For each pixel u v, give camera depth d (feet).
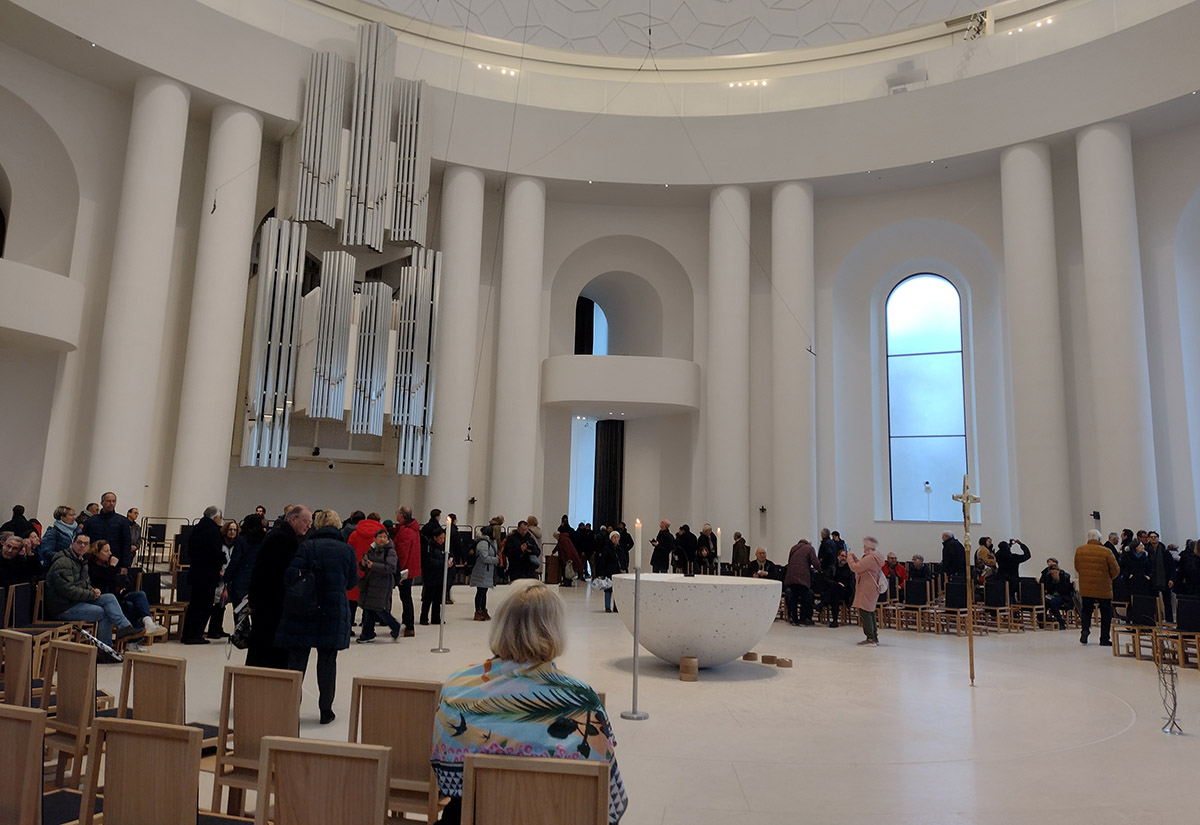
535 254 61.93
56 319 45.16
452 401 58.49
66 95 49.32
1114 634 32.60
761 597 26.14
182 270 53.88
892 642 35.45
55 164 49.70
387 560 30.37
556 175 62.18
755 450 62.85
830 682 25.43
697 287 66.49
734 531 59.52
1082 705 22.45
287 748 8.13
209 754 14.43
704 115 63.26
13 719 8.55
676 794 14.44
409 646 29.89
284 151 55.88
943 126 56.90
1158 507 49.85
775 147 61.21
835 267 63.82
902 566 48.44
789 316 60.34
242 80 52.16
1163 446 50.80
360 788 7.97
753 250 65.46
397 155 58.03
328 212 54.80
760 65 65.00
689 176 62.69
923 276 63.77
